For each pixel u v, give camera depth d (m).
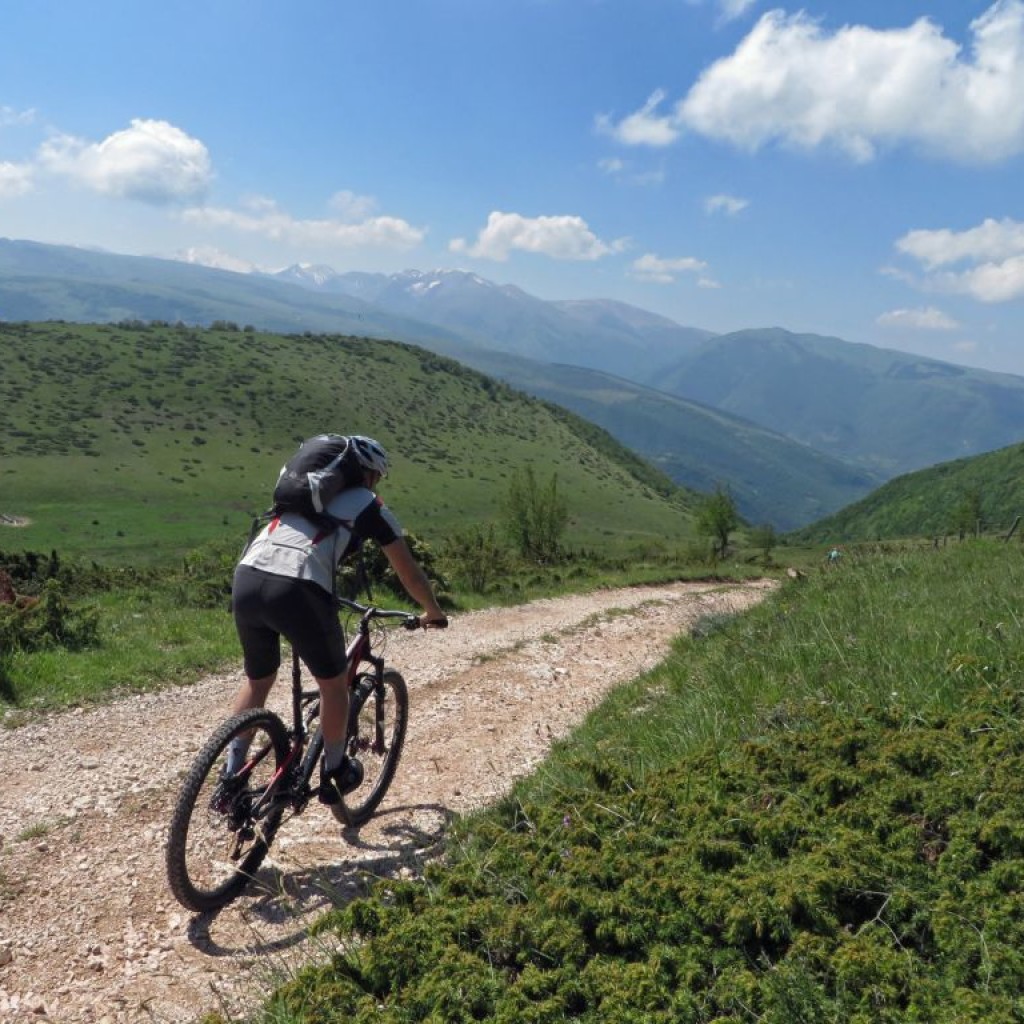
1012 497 172.25
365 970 2.99
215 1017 3.07
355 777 4.95
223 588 15.20
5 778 6.12
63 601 10.54
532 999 2.83
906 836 3.40
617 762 5.18
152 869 4.75
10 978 3.72
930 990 2.61
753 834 3.60
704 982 2.81
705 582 27.42
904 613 7.79
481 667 11.09
